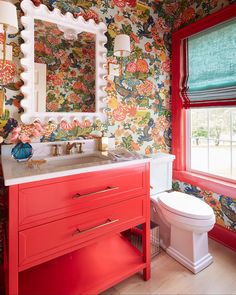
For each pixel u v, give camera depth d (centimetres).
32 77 148
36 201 105
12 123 148
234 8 171
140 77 208
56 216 111
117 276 135
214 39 190
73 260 151
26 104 148
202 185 205
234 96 178
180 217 154
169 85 231
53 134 165
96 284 129
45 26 153
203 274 155
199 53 204
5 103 145
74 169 114
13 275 101
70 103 170
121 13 192
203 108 208
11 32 135
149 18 211
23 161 134
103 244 171
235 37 175
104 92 183
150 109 218
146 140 217
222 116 203
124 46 171
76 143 167
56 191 110
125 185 136
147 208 149
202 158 222
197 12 203
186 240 164
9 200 98
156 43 218
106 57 184
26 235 103
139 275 156
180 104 225
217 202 197
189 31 208
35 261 106
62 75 164
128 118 203
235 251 181
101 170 125
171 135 236
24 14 144
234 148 195
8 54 143
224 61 183
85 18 173
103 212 128
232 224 186
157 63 220
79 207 118
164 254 179
